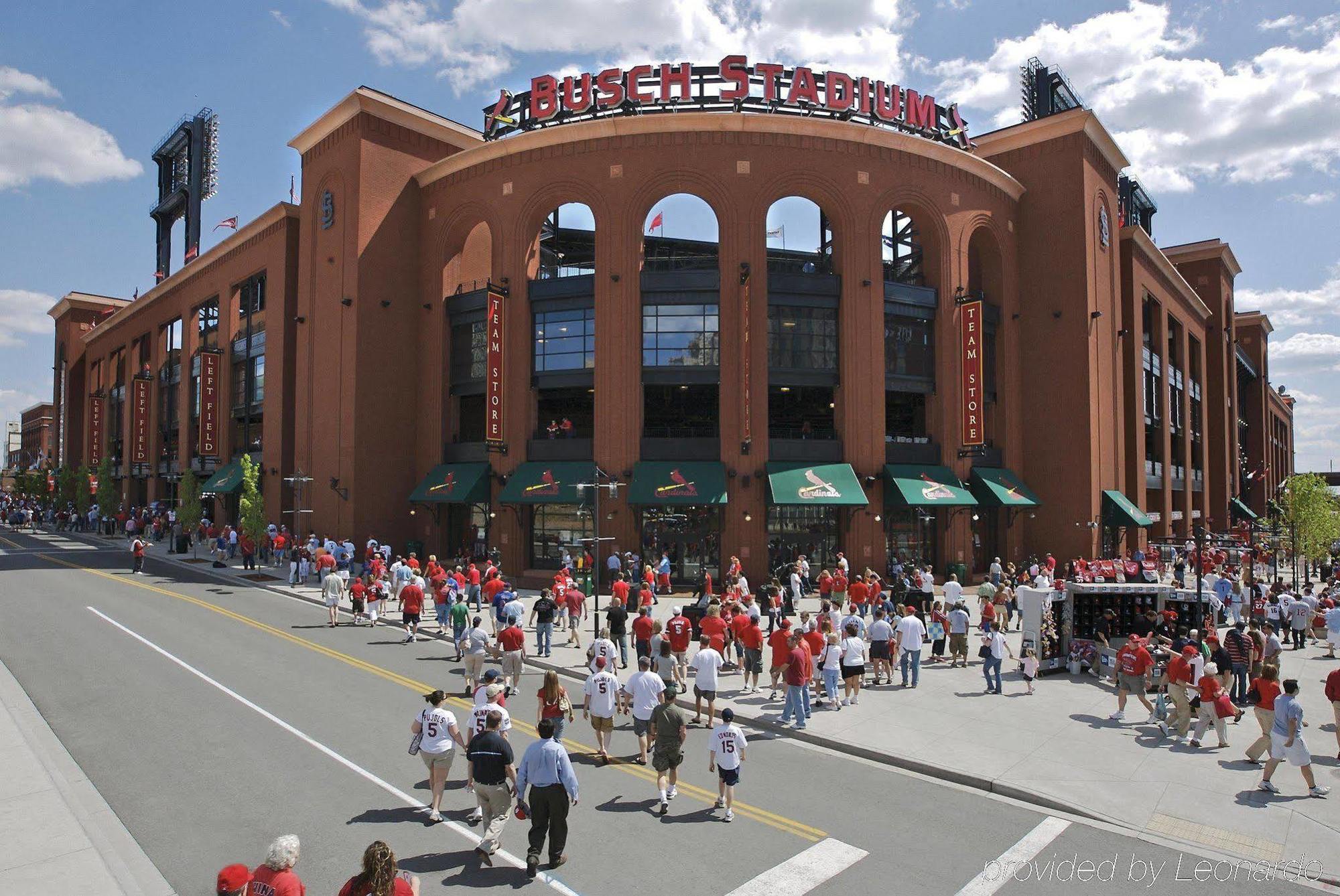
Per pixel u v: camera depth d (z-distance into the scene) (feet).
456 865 29.96
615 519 110.52
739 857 31.09
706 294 113.50
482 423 139.54
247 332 165.99
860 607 81.35
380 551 116.67
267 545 135.95
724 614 66.23
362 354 127.54
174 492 216.54
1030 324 133.18
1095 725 49.62
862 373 113.70
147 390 223.10
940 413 120.06
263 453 154.20
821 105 116.88
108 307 293.02
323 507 132.16
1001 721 50.52
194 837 31.73
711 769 37.17
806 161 114.11
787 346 113.91
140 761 40.09
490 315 116.26
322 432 133.69
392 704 51.90
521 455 118.11
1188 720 46.75
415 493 126.00
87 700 50.62
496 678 35.99
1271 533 158.81
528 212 119.96
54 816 32.89
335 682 57.16
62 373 296.51
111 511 206.69
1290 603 80.38
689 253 162.09
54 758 40.32
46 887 26.94
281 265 151.12
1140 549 140.15
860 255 115.03
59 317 299.17
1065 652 65.26
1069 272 130.11
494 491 119.34
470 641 55.06
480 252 146.20
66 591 98.94
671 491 106.83
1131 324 146.92
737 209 112.37
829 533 112.98
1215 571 123.34
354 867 29.35
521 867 30.07
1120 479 137.08
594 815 35.19
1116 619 66.85
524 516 116.88
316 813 34.37
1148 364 163.63
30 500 298.97
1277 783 39.68
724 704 54.95
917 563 109.29
